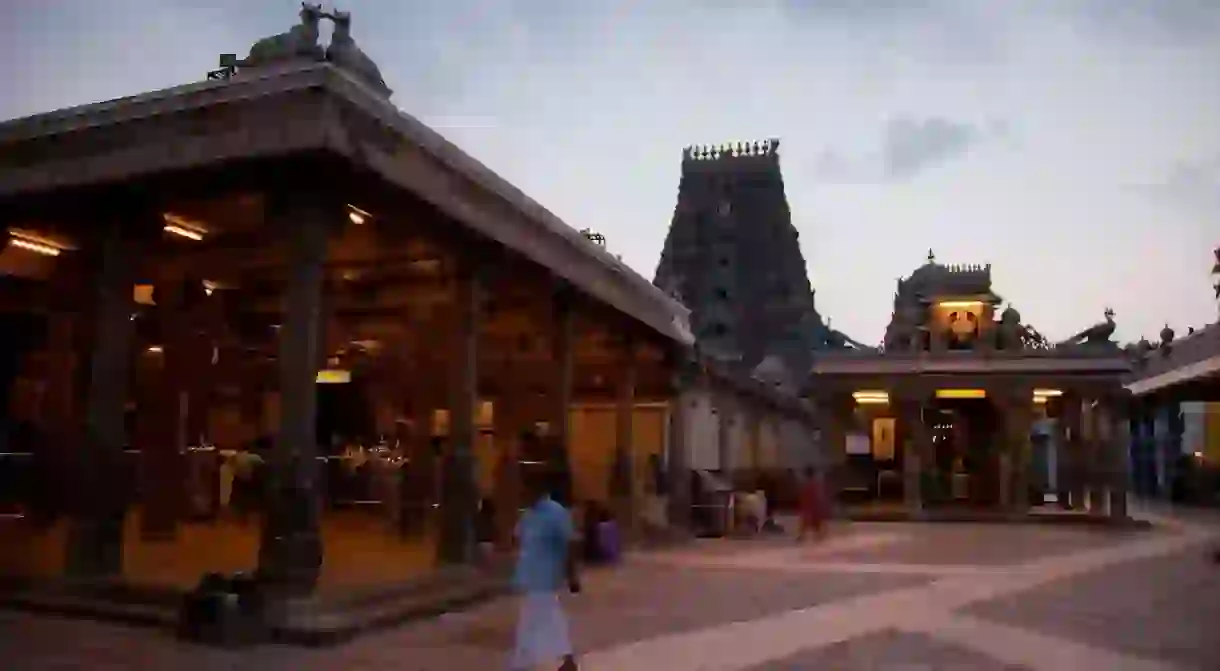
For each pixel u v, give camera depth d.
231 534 18.31
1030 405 34.97
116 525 12.59
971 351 35.84
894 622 12.59
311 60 12.00
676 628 11.93
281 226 11.84
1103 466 33.78
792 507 37.12
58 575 12.58
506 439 24.80
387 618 11.46
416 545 17.75
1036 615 13.24
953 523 33.16
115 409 12.60
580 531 19.36
